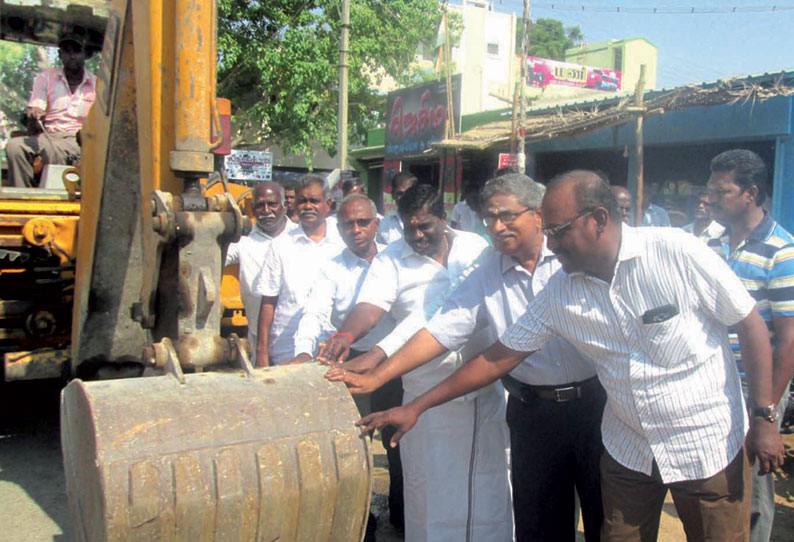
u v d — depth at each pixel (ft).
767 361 7.23
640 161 23.34
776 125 25.72
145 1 7.46
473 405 10.17
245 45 53.62
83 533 6.32
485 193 8.99
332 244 14.28
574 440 9.25
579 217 6.94
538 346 8.11
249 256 14.10
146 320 7.34
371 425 6.79
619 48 81.76
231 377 6.68
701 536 7.50
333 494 6.39
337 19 54.75
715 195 9.88
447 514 10.14
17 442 15.75
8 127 16.49
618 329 7.29
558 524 9.61
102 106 9.44
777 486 14.21
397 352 8.91
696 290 7.00
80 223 11.05
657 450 7.39
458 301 9.37
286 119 55.01
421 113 46.55
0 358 14.75
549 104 38.70
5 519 12.19
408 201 10.26
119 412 5.92
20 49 16.35
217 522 5.88
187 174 7.27
